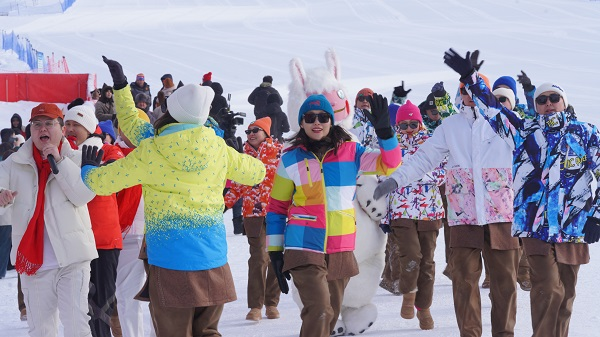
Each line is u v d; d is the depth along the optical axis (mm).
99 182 6320
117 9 101625
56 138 7477
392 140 6988
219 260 6340
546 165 7664
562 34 69875
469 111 7969
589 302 10562
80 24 88625
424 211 9852
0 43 69875
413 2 95750
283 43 69250
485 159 7887
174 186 6258
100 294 8055
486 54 59281
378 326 9758
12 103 39812
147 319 10516
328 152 7211
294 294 9656
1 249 14219
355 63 55656
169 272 6215
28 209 7352
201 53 63125
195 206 6293
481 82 7789
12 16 97812
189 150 6242
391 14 88812
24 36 77938
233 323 10141
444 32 73812
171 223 6230
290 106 9320
